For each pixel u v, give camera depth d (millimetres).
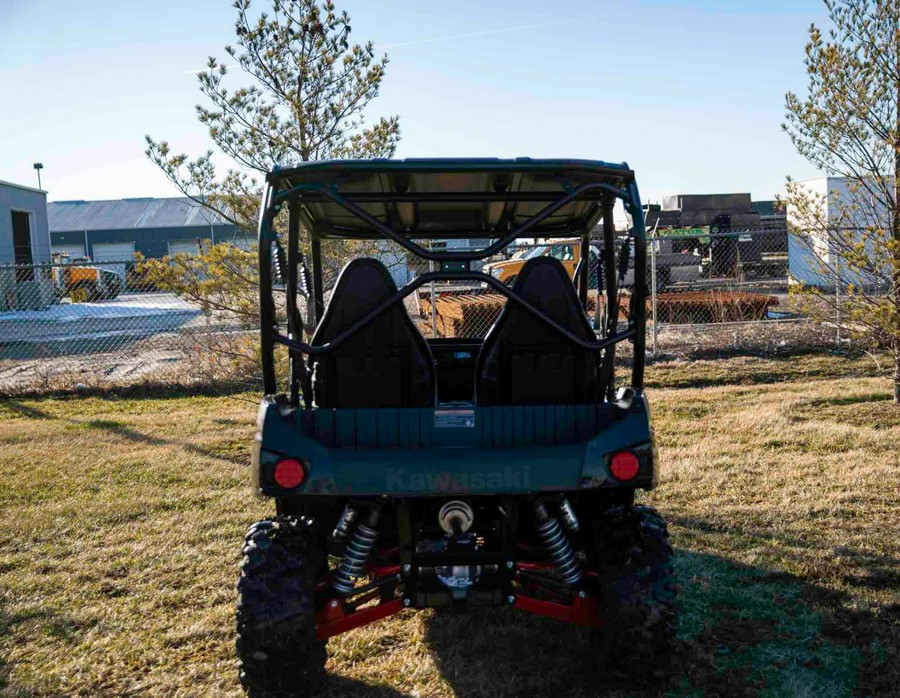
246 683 3531
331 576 3643
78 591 4953
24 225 28609
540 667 3910
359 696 3705
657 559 3521
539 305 3682
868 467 7020
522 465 3318
